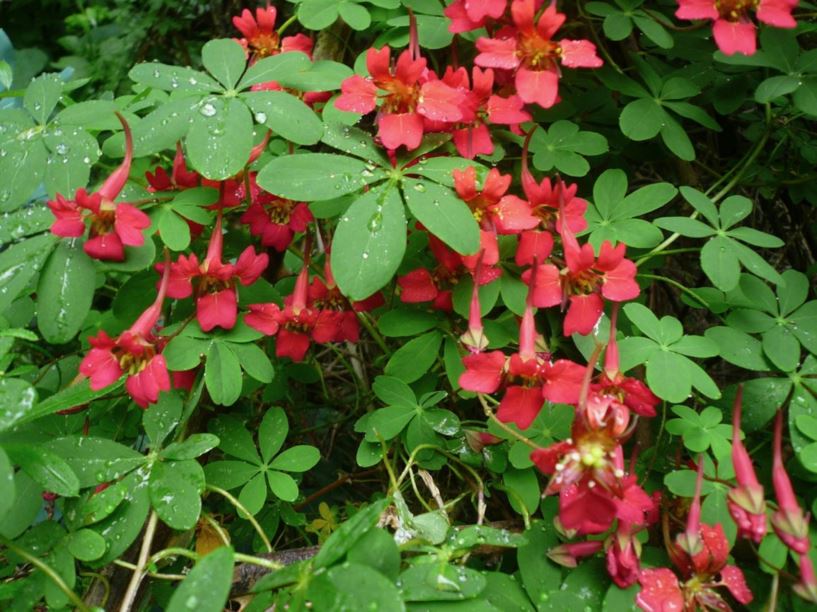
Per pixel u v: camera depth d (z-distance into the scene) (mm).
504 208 165
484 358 156
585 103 215
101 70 316
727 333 179
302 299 186
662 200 187
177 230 176
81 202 154
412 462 181
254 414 225
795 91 183
